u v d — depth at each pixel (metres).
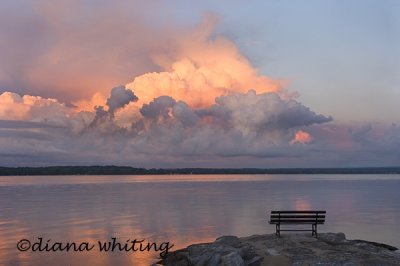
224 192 113.50
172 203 72.50
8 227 40.72
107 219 47.34
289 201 76.69
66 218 48.47
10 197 91.56
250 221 45.09
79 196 95.00
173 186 167.00
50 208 62.59
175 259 23.14
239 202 74.38
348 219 46.31
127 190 128.12
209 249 21.67
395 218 47.31
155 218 48.34
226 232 37.09
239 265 18.81
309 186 159.75
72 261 25.53
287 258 19.83
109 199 84.50
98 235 35.44
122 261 25.34
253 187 151.25
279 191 117.62
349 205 66.69
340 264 18.81
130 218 48.38
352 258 19.75
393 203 70.50
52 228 39.84
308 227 39.47
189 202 74.88
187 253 22.94
